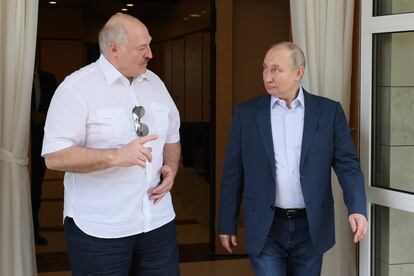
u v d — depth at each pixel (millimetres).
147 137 2025
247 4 4652
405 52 2906
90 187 2135
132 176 2162
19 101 2695
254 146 2422
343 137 2438
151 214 2236
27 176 2816
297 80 2350
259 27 4680
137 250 2279
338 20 3129
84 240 2145
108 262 2160
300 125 2393
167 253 2322
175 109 2418
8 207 2752
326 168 2408
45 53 12477
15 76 2695
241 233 4812
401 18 2777
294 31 3109
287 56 2297
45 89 4898
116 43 2076
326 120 2400
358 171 2436
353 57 3254
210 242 4984
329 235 2465
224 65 4648
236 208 2572
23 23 2684
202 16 9508
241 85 4707
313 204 2367
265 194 2402
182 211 6590
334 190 3182
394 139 2959
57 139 2035
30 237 2855
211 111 4770
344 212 3205
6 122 2703
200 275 4332
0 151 2727
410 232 2934
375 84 2945
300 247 2447
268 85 2332
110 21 2111
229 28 4613
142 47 2092
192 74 10391
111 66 2131
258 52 4695
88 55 14508
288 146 2385
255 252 2426
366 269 3012
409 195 2793
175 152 2455
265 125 2402
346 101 3203
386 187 2955
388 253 3020
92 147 2123
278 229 2422
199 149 9273
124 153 1985
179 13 11258
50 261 4629
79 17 12508
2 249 2779
